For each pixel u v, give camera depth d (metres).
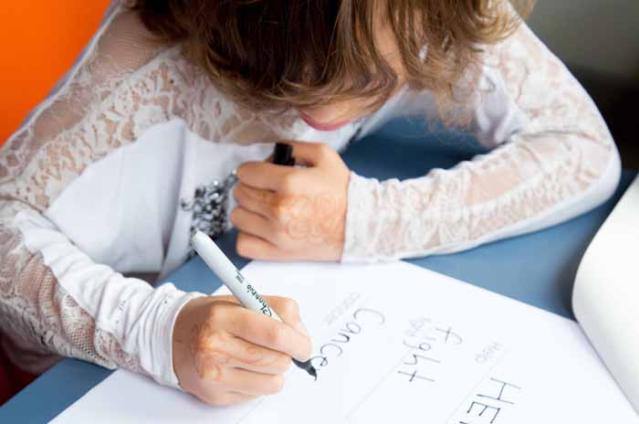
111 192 0.73
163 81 0.72
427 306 0.62
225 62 0.58
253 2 0.53
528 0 0.74
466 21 0.61
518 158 0.75
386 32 0.54
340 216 0.66
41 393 0.55
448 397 0.54
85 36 1.16
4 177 0.70
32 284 0.62
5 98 1.10
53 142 0.70
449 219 0.69
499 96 0.78
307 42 0.52
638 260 0.63
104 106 0.71
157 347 0.55
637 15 0.86
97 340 0.57
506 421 0.53
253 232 0.66
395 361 0.57
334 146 0.80
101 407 0.53
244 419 0.53
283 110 0.63
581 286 0.61
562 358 0.58
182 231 0.78
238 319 0.53
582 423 0.53
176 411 0.53
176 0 0.67
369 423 0.52
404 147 0.83
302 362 0.54
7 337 0.79
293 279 0.65
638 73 0.90
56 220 0.71
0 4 1.05
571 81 0.81
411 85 0.64
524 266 0.68
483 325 0.60
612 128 0.95
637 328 0.57
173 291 0.59
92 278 0.61
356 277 0.65
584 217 0.75
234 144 0.75
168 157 0.76
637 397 0.54
